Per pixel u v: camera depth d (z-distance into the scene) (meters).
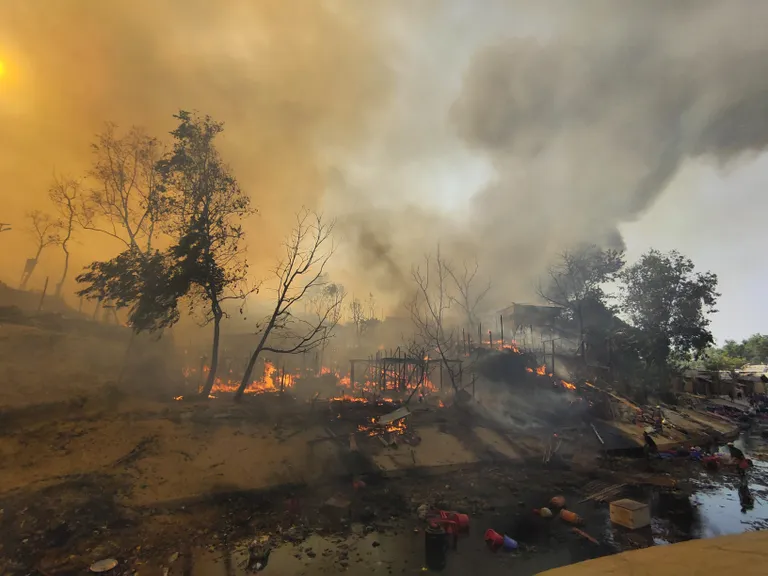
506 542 10.47
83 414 15.77
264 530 11.45
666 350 38.38
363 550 10.38
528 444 19.25
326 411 19.11
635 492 15.00
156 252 21.23
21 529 9.96
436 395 24.95
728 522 12.16
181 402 19.12
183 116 22.92
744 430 29.95
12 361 18.34
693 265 42.19
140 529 10.95
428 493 14.36
